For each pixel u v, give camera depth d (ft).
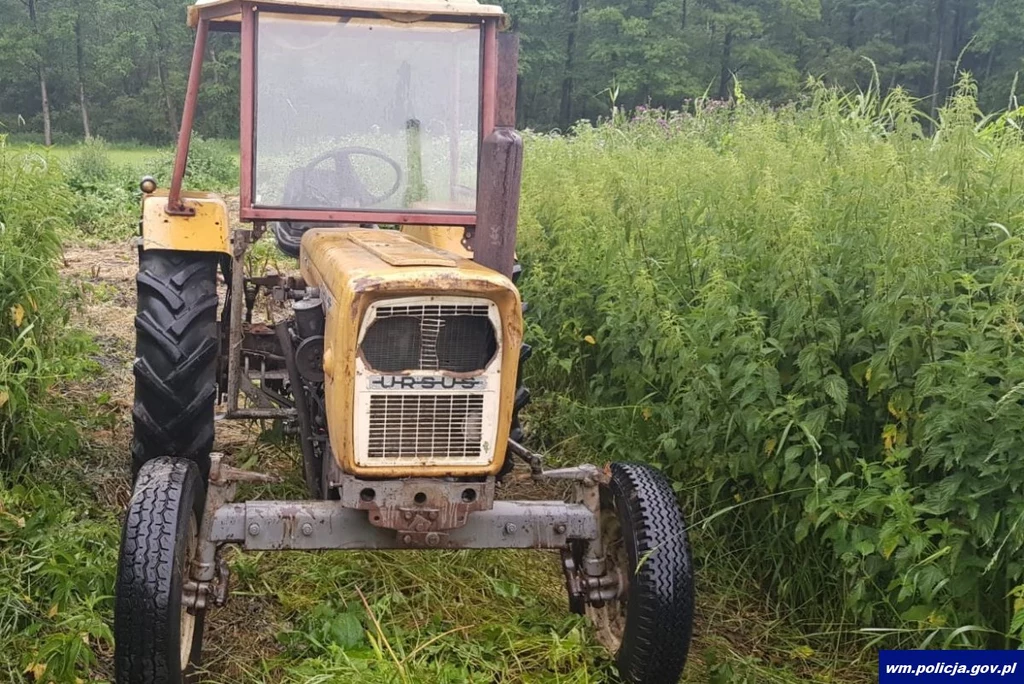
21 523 13.78
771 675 12.75
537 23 133.49
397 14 13.51
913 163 15.72
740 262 15.90
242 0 13.26
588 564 12.51
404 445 11.12
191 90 14.43
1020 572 11.51
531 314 21.58
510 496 17.37
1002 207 14.32
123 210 52.21
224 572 11.79
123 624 10.18
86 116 156.04
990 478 11.87
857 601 13.12
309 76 13.60
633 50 127.03
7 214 17.89
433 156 13.97
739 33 128.36
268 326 16.88
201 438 14.42
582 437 19.40
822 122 21.63
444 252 12.99
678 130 33.81
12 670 11.50
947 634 12.40
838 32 132.67
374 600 13.79
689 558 11.56
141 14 167.94
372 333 10.91
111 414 18.86
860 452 14.05
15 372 16.88
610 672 12.35
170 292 14.42
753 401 14.05
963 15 115.96
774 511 13.98
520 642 12.76
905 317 13.35
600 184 20.18
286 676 12.06
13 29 157.69
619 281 17.38
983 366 11.66
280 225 18.39
